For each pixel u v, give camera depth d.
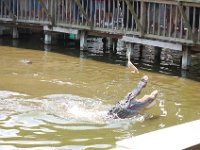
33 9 33.50
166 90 21.08
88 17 30.16
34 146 13.00
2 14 35.16
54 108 16.91
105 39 35.38
